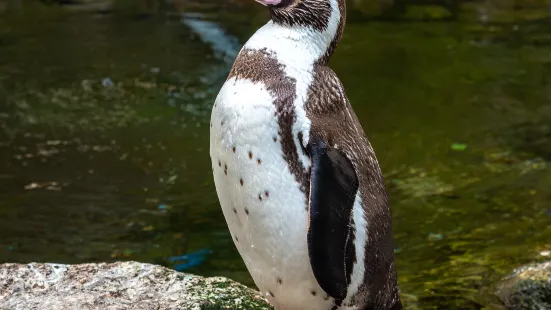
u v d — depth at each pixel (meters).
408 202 7.77
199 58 11.70
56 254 6.57
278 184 4.12
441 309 5.91
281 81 4.16
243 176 4.16
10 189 7.78
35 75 10.91
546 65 11.77
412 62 11.91
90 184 7.96
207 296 4.69
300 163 4.12
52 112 9.77
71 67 11.24
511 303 5.96
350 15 14.00
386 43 12.70
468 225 7.31
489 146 9.18
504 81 11.22
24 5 13.85
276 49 4.26
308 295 4.41
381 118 9.97
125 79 10.88
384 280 4.53
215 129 4.25
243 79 4.21
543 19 13.76
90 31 12.73
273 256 4.28
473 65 11.80
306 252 4.23
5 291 4.68
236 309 4.62
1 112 9.70
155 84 10.73
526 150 9.06
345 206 4.10
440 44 12.67
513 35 13.04
